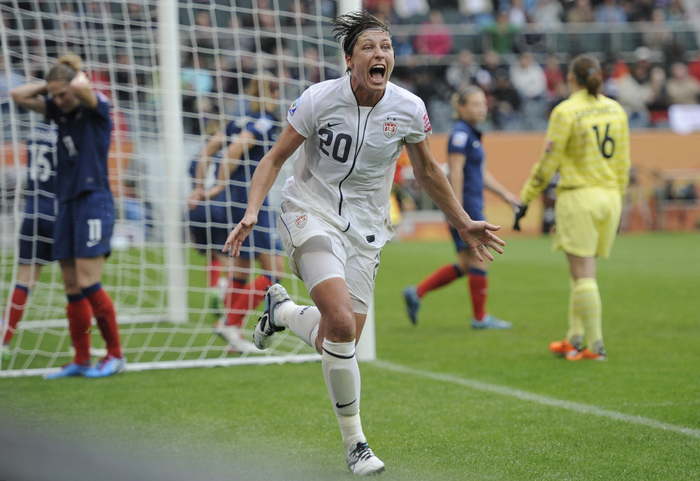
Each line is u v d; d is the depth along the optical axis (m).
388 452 11.91
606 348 20.83
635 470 10.86
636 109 70.25
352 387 10.79
